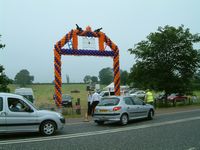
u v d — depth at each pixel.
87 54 24.39
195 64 34.28
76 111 24.33
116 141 11.17
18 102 12.42
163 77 33.16
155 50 33.56
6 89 26.09
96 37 24.94
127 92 53.81
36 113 12.61
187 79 34.62
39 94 90.62
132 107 17.25
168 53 33.88
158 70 33.81
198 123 16.30
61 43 23.41
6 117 11.95
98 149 9.71
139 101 18.28
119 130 14.33
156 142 10.77
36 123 12.53
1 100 12.08
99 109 16.83
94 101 22.42
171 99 41.50
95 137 12.27
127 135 12.63
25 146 10.40
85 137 12.30
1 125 11.82
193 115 21.50
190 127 14.67
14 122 12.05
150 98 25.77
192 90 35.47
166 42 33.38
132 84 36.09
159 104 34.03
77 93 97.44
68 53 23.73
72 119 20.66
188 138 11.49
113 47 25.39
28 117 12.38
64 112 23.94
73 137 12.32
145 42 34.50
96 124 17.44
